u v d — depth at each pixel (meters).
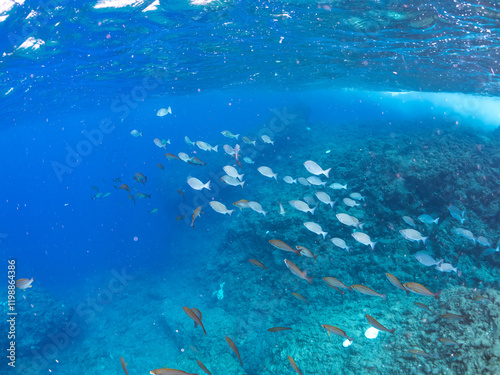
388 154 12.63
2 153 83.38
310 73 21.88
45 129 53.47
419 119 27.73
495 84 17.39
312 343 6.83
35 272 24.16
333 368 6.02
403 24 9.58
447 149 13.34
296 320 9.41
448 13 8.30
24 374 12.08
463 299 6.24
